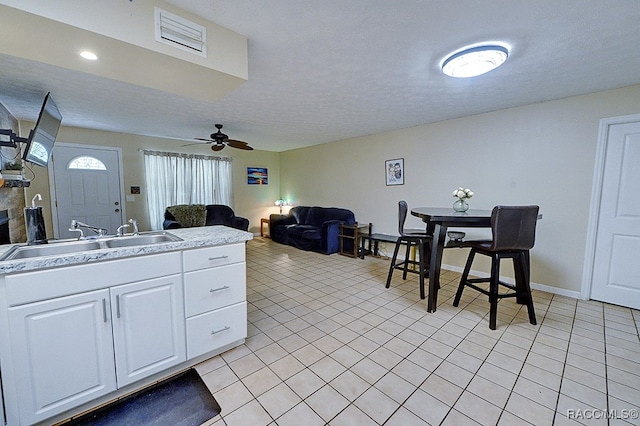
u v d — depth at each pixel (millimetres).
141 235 2012
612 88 2607
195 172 5633
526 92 2721
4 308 1200
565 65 2129
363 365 1819
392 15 1527
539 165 3086
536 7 1454
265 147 6371
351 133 4785
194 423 1369
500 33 1701
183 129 4488
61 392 1341
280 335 2191
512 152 3268
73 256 1317
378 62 2096
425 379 1684
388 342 2092
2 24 1188
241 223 5555
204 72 1659
